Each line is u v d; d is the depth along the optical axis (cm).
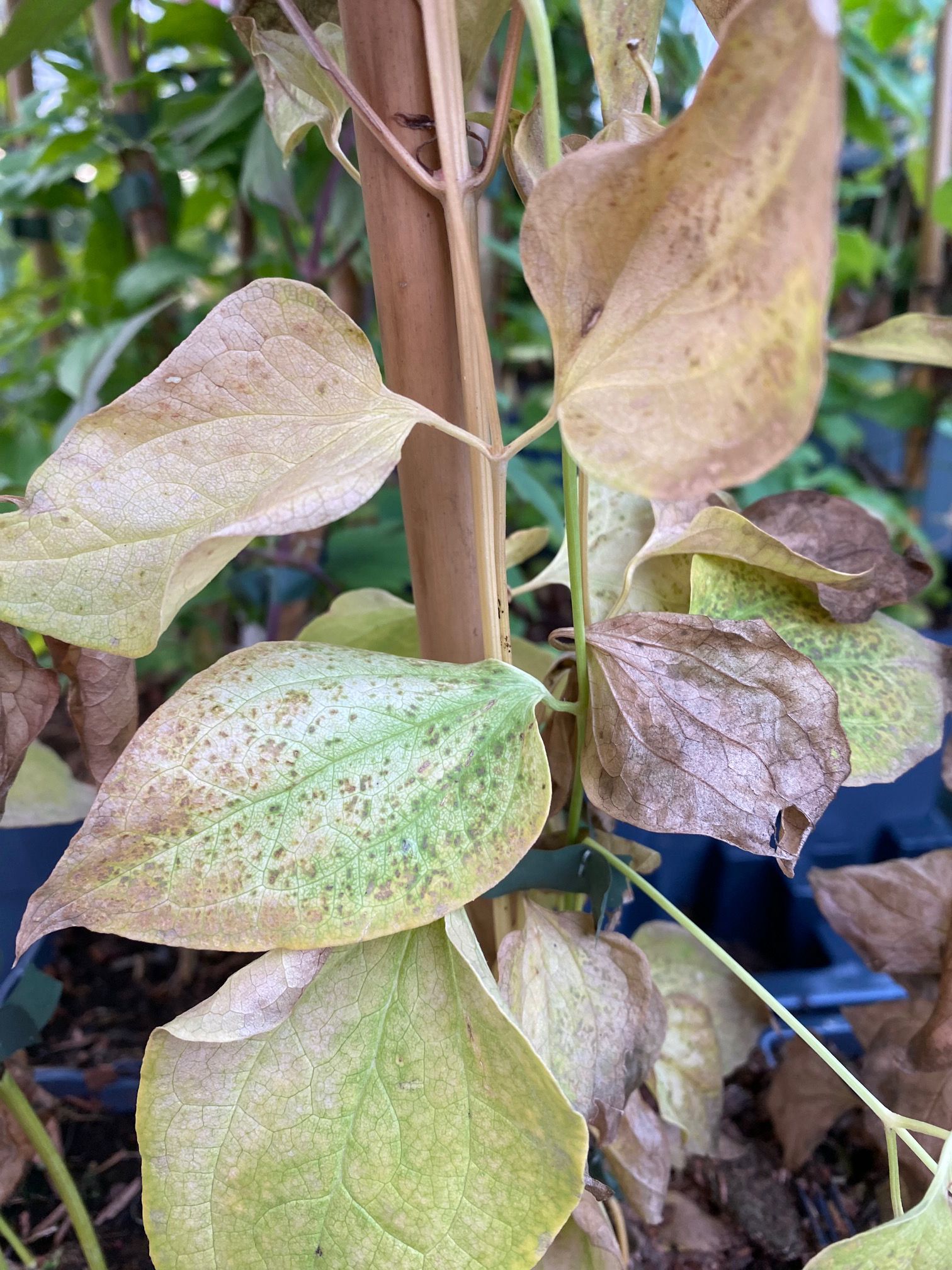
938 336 15
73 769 40
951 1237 16
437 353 16
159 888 13
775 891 40
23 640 16
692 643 17
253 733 14
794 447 10
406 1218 14
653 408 11
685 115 10
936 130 58
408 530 18
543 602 65
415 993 15
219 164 43
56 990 20
